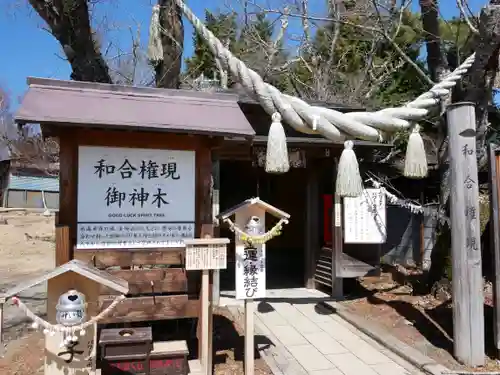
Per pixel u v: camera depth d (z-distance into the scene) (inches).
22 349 200.2
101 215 166.2
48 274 116.3
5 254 504.4
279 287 348.8
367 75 517.7
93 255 163.8
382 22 312.5
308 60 592.7
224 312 267.4
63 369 120.8
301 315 269.7
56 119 141.9
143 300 171.5
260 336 231.6
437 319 241.1
